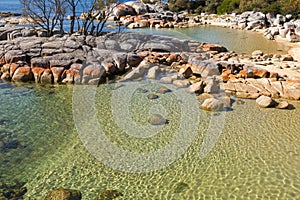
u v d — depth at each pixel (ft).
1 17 157.58
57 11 96.53
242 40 107.34
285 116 43.27
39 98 50.47
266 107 46.09
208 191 28.25
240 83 54.54
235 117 43.06
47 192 28.43
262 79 56.65
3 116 43.60
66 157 33.88
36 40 69.46
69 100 49.57
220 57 75.25
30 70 58.85
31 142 36.91
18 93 52.70
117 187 29.09
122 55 64.39
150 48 75.56
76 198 27.48
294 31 106.83
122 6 163.43
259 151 34.42
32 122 41.93
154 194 28.07
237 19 147.54
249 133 38.50
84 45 68.33
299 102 48.21
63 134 38.81
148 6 177.58
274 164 31.96
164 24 140.46
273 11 137.80
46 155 34.32
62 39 72.08
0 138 37.73
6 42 67.51
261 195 27.50
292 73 61.36
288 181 29.25
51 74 58.13
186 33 121.19
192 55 71.10
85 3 158.92
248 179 29.71
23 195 28.04
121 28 128.77
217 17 169.48
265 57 76.48
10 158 33.71
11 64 59.36
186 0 200.95
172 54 70.79
